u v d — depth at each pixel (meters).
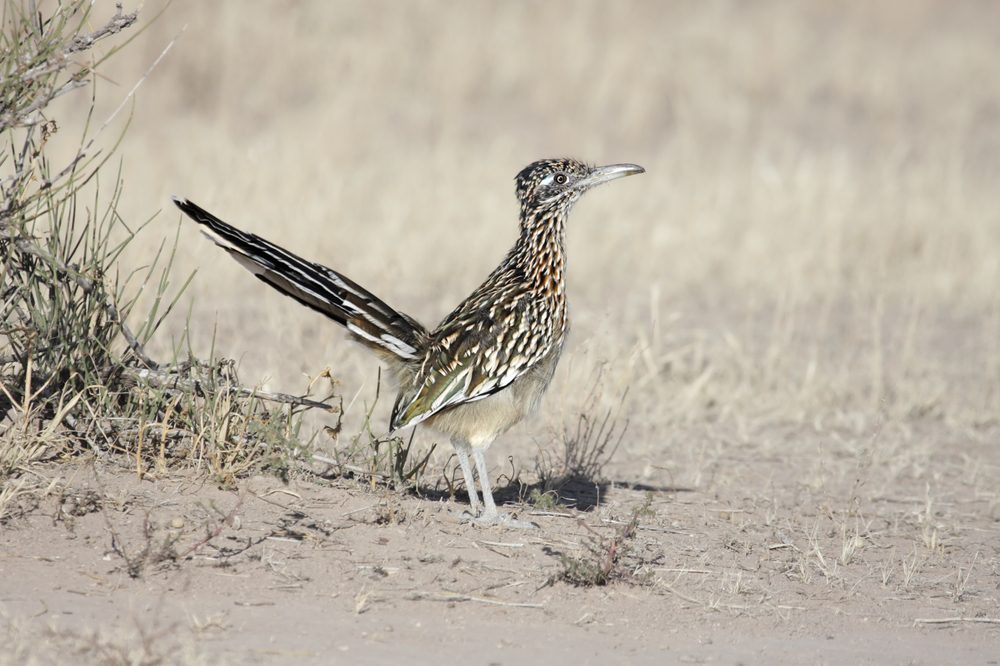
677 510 13.76
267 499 11.91
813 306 25.41
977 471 16.36
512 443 16.23
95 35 11.95
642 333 19.59
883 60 46.28
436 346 12.28
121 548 10.60
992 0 55.31
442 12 45.03
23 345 12.41
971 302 25.94
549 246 12.83
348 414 16.50
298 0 40.44
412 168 31.69
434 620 9.91
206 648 8.91
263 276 11.78
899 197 31.31
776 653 9.76
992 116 43.25
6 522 10.82
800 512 14.12
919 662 9.77
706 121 40.28
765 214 29.59
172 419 12.50
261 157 27.45
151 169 26.77
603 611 10.42
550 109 40.72
